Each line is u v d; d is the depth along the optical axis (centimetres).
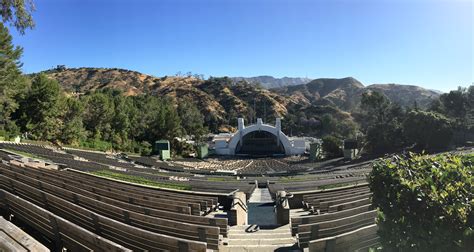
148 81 19362
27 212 686
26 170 1412
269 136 8481
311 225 638
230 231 866
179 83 18438
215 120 13475
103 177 1653
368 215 721
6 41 2961
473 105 5653
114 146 5306
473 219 338
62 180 1224
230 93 17000
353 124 9269
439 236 354
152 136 6744
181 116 9325
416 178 407
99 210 776
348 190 1341
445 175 391
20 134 3603
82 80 18588
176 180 1962
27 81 3622
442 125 4509
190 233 616
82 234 495
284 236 803
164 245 511
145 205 912
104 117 5266
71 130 4359
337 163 4978
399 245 402
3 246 361
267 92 17738
